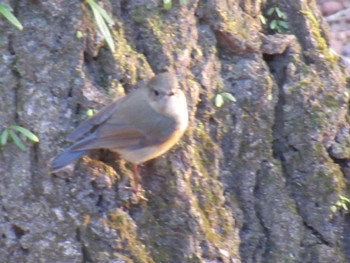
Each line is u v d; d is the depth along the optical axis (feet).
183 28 36.70
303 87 38.65
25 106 34.19
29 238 34.01
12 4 34.63
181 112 34.86
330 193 38.50
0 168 34.01
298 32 39.99
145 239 35.09
